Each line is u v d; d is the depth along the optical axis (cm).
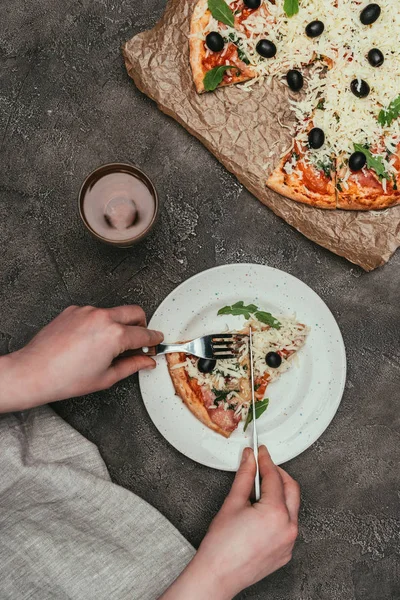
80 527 80
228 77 86
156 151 88
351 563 86
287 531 72
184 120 86
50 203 88
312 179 86
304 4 85
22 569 77
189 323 85
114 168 82
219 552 71
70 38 88
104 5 88
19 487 80
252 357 84
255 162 86
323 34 86
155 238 88
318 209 86
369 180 86
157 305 88
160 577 79
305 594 86
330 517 87
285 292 85
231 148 86
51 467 81
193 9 86
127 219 83
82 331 74
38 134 88
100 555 79
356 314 88
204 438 84
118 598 78
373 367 88
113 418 86
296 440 84
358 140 85
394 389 88
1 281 87
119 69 88
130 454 86
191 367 84
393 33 85
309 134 84
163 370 84
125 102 88
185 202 88
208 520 86
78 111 88
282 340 84
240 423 84
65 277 88
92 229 82
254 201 88
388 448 87
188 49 85
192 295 84
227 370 84
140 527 81
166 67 85
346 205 85
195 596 70
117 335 74
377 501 87
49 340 74
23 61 88
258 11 86
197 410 83
